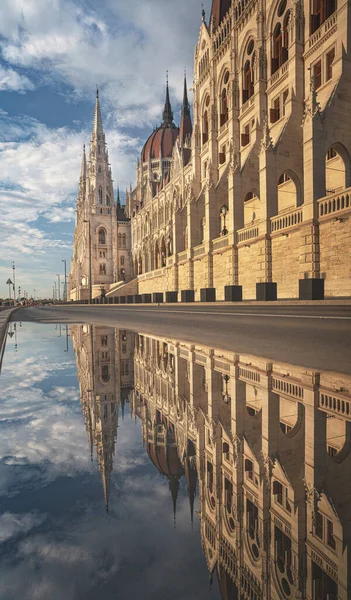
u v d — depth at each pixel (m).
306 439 2.72
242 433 2.93
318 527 1.63
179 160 71.94
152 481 2.09
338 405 3.56
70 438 2.80
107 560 1.33
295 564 1.41
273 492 1.96
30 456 2.41
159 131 136.50
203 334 10.91
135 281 79.38
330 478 2.08
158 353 7.89
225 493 1.96
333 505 1.79
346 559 1.43
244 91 41.28
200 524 1.66
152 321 17.75
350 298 19.48
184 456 2.48
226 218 42.22
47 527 1.55
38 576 1.19
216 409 3.70
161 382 5.14
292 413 3.37
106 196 117.38
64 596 1.06
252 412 3.52
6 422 3.25
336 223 21.03
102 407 3.81
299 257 24.14
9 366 6.53
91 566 1.29
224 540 1.53
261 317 15.50
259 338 9.12
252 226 30.20
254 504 1.83
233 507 1.82
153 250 91.25
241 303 26.56
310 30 30.55
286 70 33.28
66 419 3.34
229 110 43.19
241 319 15.23
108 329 14.66
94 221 114.81
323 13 29.31
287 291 25.73
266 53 36.81
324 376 4.85
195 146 53.72
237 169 34.44
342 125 24.12
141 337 11.09
